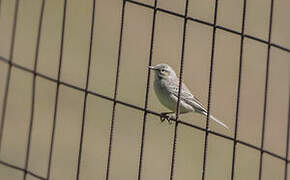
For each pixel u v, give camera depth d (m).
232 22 24.98
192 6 24.83
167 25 24.64
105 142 21.44
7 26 25.19
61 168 20.80
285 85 23.55
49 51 24.28
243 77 23.69
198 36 24.41
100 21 25.12
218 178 20.95
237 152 21.36
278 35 24.91
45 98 22.75
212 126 21.61
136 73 23.38
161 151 21.22
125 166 21.02
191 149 21.11
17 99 22.75
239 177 21.05
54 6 25.78
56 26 25.25
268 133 22.23
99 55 23.98
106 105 22.28
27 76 23.17
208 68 23.75
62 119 22.03
